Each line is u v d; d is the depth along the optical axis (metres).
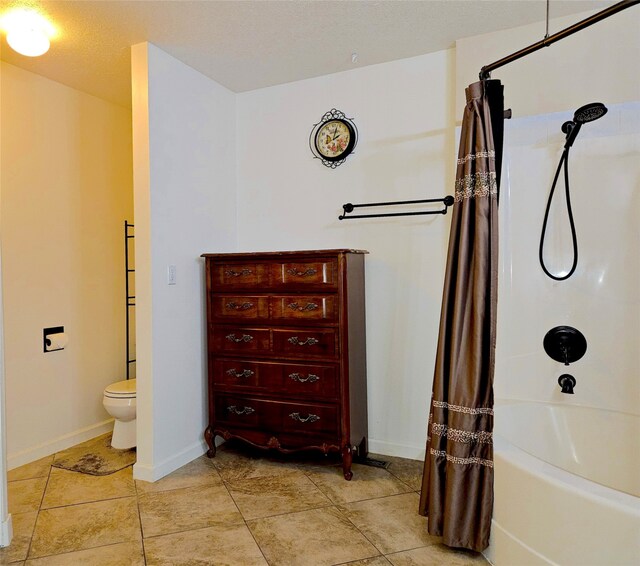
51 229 3.06
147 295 2.58
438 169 2.79
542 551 1.59
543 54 2.44
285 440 2.71
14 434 2.79
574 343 2.41
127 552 1.90
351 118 3.03
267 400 2.75
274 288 2.71
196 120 2.97
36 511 2.23
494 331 1.88
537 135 2.48
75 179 3.24
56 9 2.22
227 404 2.85
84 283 3.30
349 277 2.64
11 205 2.82
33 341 2.93
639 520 1.38
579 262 2.41
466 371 1.89
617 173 2.34
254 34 2.51
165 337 2.68
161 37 2.52
